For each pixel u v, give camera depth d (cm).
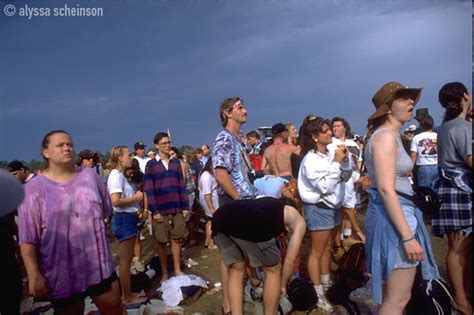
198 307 443
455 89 336
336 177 398
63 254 289
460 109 340
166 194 519
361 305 394
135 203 468
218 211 329
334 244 568
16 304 287
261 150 795
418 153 671
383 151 266
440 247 560
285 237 390
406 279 271
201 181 693
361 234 523
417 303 308
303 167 407
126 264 462
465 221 331
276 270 324
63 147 298
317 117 420
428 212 286
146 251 736
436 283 310
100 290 303
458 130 329
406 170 277
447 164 343
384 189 263
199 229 861
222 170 358
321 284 431
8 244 285
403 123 284
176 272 530
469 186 331
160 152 530
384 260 275
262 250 312
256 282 397
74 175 311
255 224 308
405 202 275
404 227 259
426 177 658
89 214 300
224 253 329
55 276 288
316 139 410
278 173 570
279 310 378
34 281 280
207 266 602
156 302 456
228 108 372
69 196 295
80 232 294
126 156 462
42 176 298
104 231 310
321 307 399
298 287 396
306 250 593
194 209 785
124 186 456
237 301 331
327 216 407
